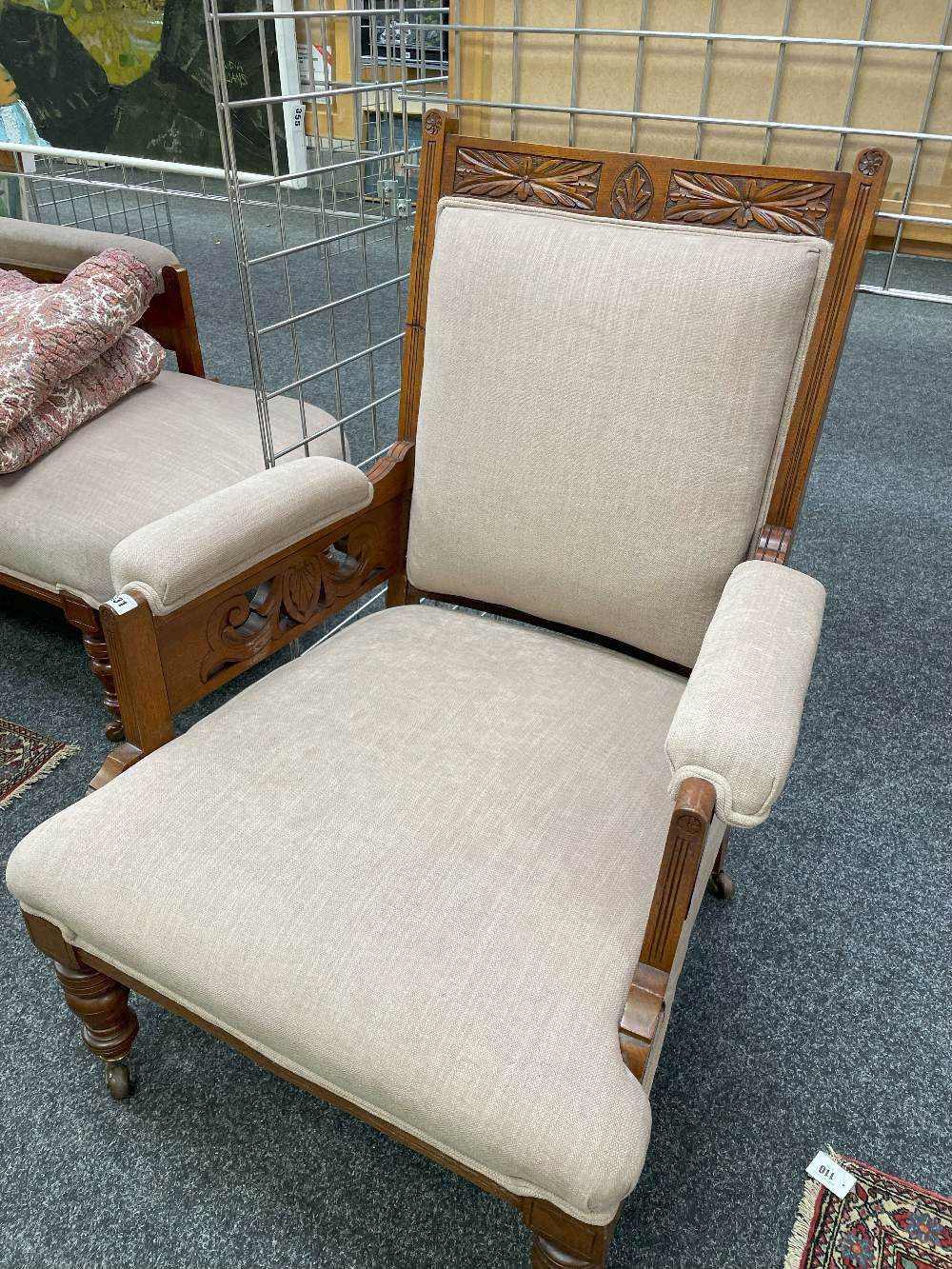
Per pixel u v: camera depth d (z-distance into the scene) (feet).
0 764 5.95
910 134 5.49
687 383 3.67
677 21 8.52
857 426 10.57
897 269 14.35
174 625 3.70
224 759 3.48
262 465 6.35
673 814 2.50
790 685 2.86
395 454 4.71
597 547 3.98
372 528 4.68
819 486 9.48
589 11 8.44
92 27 11.07
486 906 2.92
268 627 4.24
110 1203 3.81
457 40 8.52
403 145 6.26
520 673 4.00
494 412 4.06
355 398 10.79
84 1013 3.72
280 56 8.95
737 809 2.56
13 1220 3.75
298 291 14.08
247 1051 3.11
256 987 2.86
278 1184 3.88
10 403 6.04
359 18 5.79
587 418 3.86
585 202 4.08
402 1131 2.81
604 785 3.42
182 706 3.88
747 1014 4.62
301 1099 4.20
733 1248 3.70
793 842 5.59
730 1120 4.15
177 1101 4.18
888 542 8.63
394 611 4.63
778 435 3.75
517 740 3.58
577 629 4.71
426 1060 2.63
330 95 5.31
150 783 3.40
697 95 9.02
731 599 3.42
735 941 5.01
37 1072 4.30
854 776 6.05
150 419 6.69
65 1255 3.65
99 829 3.26
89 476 6.07
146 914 3.06
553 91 9.09
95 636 5.82
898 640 7.35
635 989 2.69
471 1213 3.80
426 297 4.52
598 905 2.96
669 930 2.66
